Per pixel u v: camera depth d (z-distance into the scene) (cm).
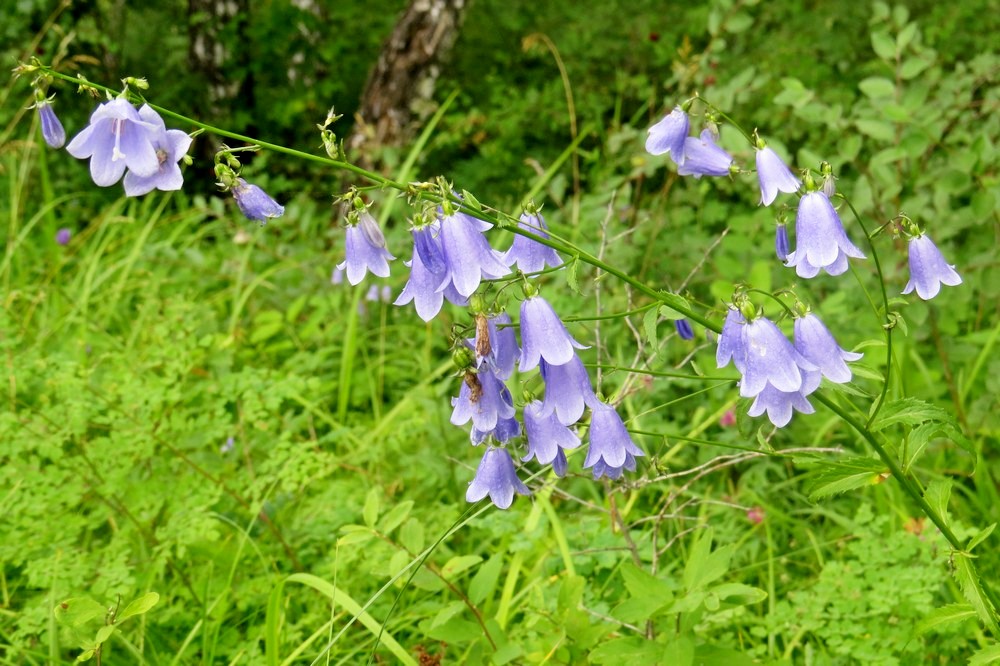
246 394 61
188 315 76
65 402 60
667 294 39
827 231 39
